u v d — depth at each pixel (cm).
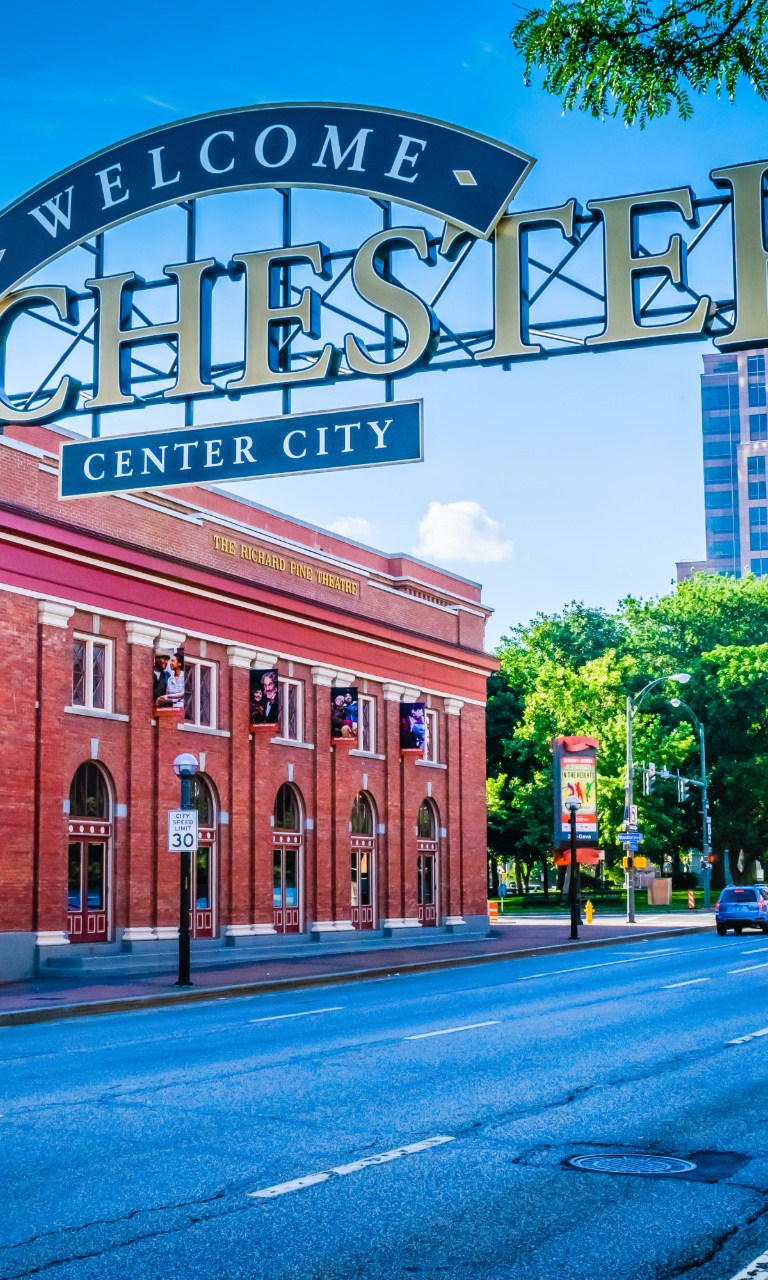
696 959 3291
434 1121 1082
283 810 3866
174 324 1745
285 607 3797
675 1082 1296
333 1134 1024
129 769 3216
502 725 8850
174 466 1681
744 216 1495
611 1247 718
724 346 1496
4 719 2858
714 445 19250
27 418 1816
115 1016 2141
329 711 4050
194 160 1734
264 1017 2012
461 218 1597
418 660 4578
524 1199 824
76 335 1803
